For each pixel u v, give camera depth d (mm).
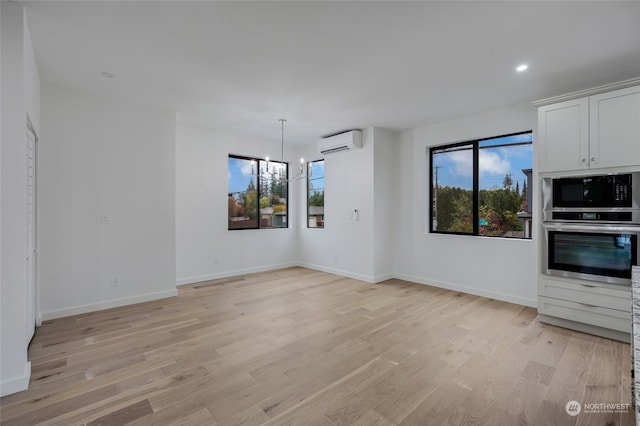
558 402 1931
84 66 2891
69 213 3453
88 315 3471
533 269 3803
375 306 3836
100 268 3656
